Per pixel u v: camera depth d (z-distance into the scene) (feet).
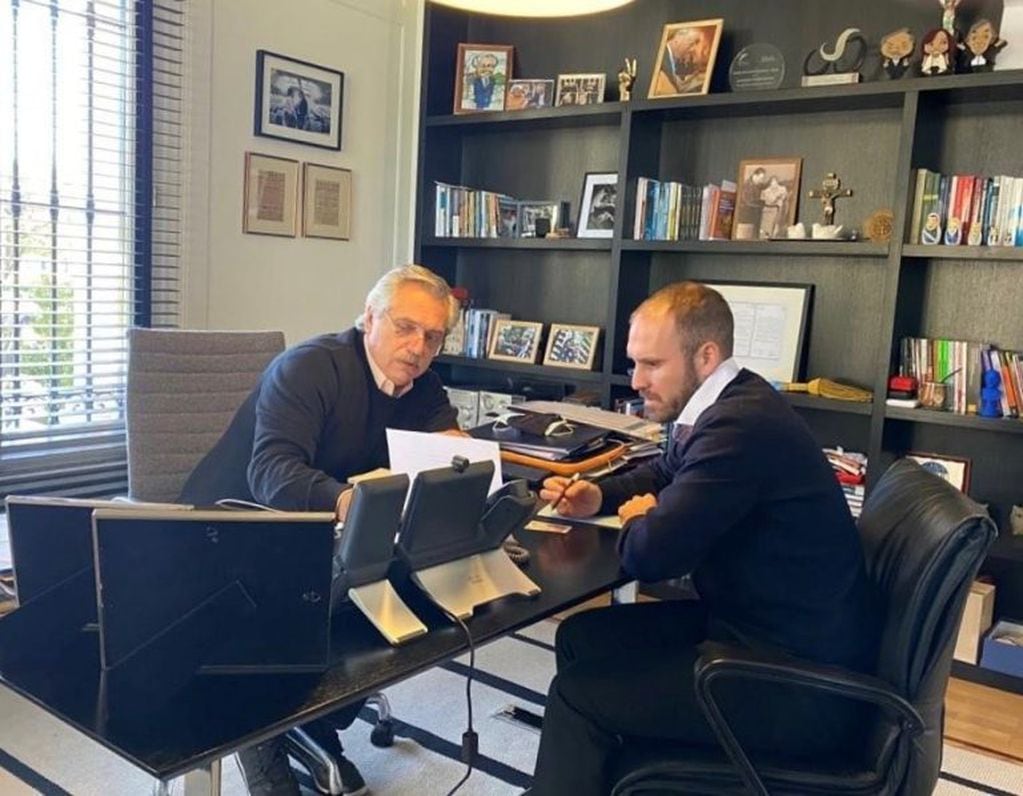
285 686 3.55
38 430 9.57
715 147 11.03
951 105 9.43
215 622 3.53
